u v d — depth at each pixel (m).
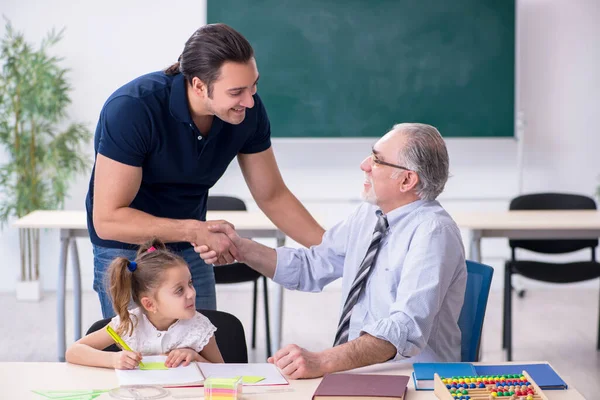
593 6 5.59
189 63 2.14
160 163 2.37
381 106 5.49
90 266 5.70
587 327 4.86
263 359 4.23
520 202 4.68
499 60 5.48
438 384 1.69
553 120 5.68
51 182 5.48
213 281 2.66
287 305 5.40
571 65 5.64
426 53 5.46
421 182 2.11
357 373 1.85
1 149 5.45
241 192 5.63
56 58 5.43
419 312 1.94
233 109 2.17
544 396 1.62
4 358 4.19
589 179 5.74
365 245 2.28
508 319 4.13
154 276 1.95
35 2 5.39
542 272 4.28
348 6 5.39
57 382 1.78
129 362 1.84
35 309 5.21
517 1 5.44
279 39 5.40
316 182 5.66
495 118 5.53
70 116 5.50
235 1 5.34
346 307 2.19
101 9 5.43
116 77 5.48
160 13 5.45
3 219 5.32
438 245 2.04
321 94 5.46
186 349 1.93
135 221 2.27
